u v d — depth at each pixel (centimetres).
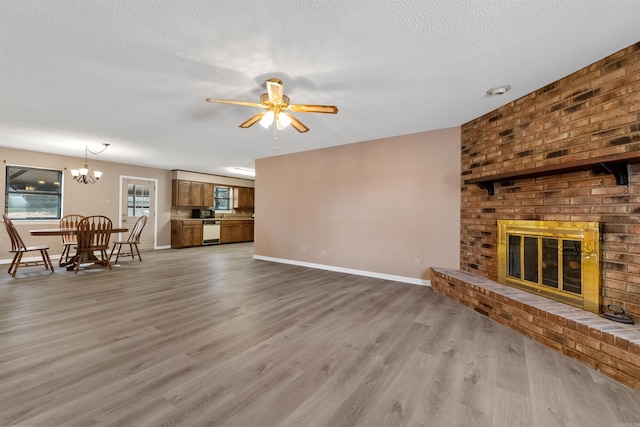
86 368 192
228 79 264
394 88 280
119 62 236
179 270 511
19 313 288
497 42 206
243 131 428
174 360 204
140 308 309
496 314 283
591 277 230
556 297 258
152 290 379
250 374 188
